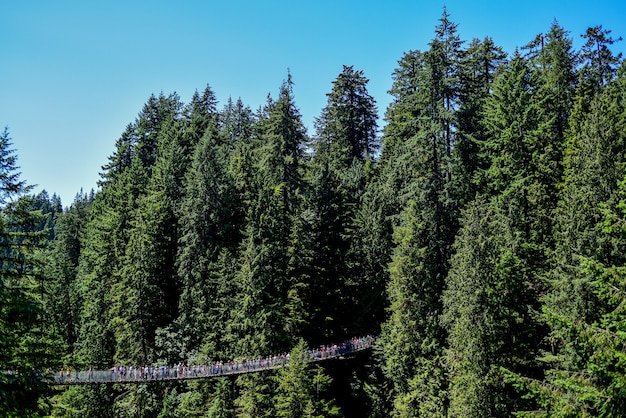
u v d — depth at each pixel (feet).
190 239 152.87
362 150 222.89
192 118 224.12
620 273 37.04
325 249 146.61
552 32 150.51
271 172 157.89
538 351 91.81
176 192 179.52
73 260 236.02
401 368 111.34
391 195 153.69
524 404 86.22
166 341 140.97
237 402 120.57
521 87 125.80
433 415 99.45
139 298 146.20
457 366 93.40
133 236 156.15
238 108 254.68
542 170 114.01
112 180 219.00
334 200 151.23
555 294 85.71
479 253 93.04
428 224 123.44
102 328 153.69
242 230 151.94
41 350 41.04
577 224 84.99
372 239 147.95
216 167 161.58
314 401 114.93
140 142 238.07
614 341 36.42
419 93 130.52
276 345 128.26
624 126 98.84
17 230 44.04
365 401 131.85
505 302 91.25
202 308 140.77
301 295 139.85
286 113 164.45
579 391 39.22
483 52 171.73
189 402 128.67
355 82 218.38
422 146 128.16
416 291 114.52
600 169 86.48
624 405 34.14
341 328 147.23
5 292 37.47
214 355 131.85
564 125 138.10
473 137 138.00
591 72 153.69
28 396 35.47
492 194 129.49
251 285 129.70
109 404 142.20
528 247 100.99
